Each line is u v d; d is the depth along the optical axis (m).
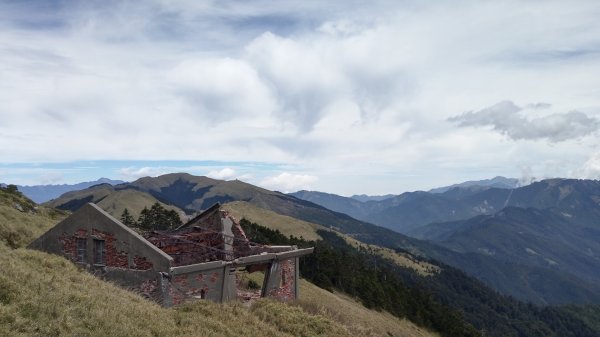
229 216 31.23
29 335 11.17
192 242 27.20
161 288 21.25
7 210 35.94
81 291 16.28
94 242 23.66
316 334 22.52
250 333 19.23
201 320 18.53
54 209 53.66
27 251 20.22
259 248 30.67
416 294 135.50
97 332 12.79
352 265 133.25
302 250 31.66
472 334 132.50
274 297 29.08
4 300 12.80
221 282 24.67
